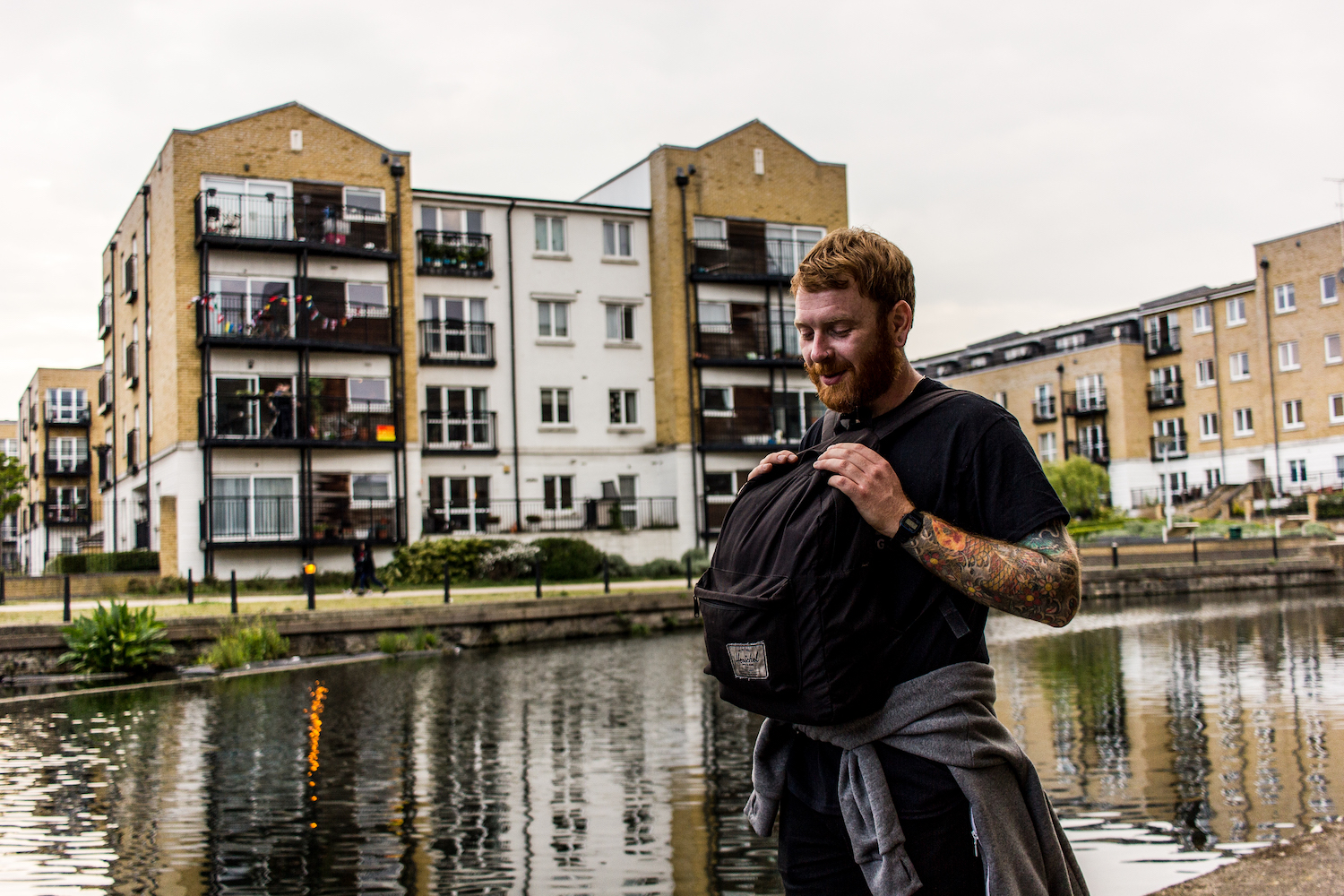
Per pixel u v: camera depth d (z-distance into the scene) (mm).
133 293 33031
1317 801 6219
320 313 28812
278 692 12625
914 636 1842
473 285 31859
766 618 1791
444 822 6516
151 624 15258
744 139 34844
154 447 30641
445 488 30797
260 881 5457
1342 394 43656
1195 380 49781
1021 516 1779
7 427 73500
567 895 5168
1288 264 45656
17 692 13086
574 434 32750
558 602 19203
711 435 33812
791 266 35094
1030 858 1833
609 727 9664
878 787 1808
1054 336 56688
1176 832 5727
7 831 6402
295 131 28953
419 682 13273
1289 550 31453
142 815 6746
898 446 1900
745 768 7824
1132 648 14578
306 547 27594
